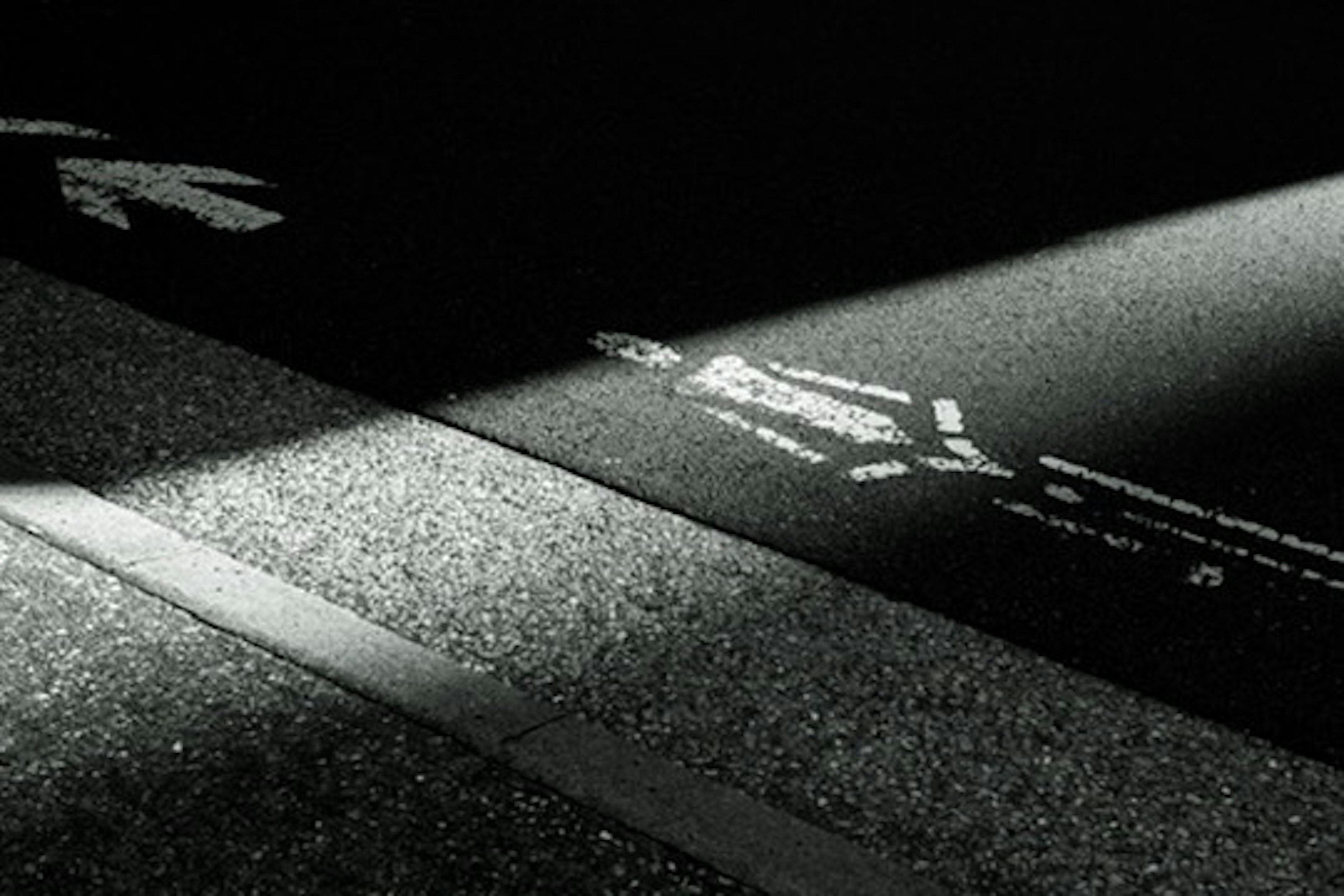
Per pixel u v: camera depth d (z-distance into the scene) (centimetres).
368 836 272
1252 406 446
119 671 312
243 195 566
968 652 329
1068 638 336
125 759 288
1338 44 859
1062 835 279
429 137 634
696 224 562
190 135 623
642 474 396
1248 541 378
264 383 435
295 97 674
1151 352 479
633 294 504
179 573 344
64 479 381
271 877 263
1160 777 295
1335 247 570
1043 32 848
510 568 353
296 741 294
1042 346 480
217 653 318
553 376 447
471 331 473
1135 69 790
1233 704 316
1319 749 304
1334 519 389
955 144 663
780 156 636
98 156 596
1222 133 698
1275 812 287
